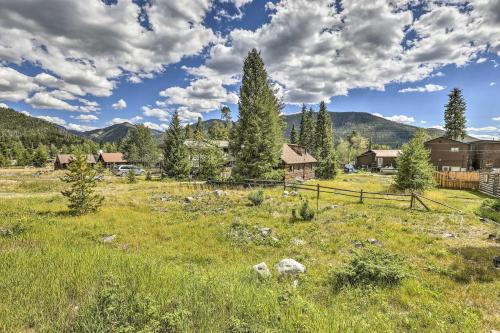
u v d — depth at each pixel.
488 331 5.12
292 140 95.19
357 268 7.36
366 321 5.04
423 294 6.55
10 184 31.52
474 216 15.81
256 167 29.20
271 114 30.19
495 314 5.79
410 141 26.67
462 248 10.05
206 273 6.82
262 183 28.88
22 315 3.96
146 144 75.81
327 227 13.14
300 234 12.11
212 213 16.44
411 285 6.84
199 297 4.88
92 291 4.81
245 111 31.31
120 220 14.23
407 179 26.33
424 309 5.89
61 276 5.41
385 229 12.70
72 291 4.93
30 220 12.60
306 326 4.16
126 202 19.83
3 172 55.38
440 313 5.66
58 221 13.55
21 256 6.63
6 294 4.54
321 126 74.69
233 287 5.49
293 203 19.44
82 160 16.09
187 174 42.22
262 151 29.70
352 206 18.58
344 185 33.88
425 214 16.14
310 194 23.98
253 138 29.28
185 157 42.56
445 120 73.38
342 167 82.44
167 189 26.62
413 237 11.48
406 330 5.04
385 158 83.06
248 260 9.35
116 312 3.95
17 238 9.97
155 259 7.85
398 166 27.58
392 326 5.00
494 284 7.15
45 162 88.56
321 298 6.27
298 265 8.07
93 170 16.80
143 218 14.91
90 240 10.80
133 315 3.97
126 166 63.19
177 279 5.71
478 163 59.34
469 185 35.09
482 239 11.25
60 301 4.42
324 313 4.97
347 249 10.30
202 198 21.45
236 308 4.67
